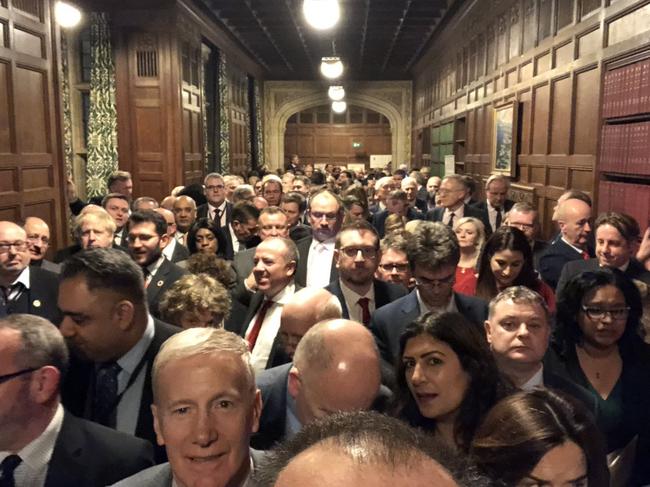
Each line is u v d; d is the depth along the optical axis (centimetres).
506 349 215
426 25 1305
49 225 592
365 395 159
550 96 688
